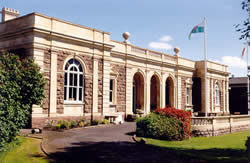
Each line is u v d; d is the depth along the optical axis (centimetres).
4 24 1773
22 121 1066
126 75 2345
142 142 1243
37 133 1384
